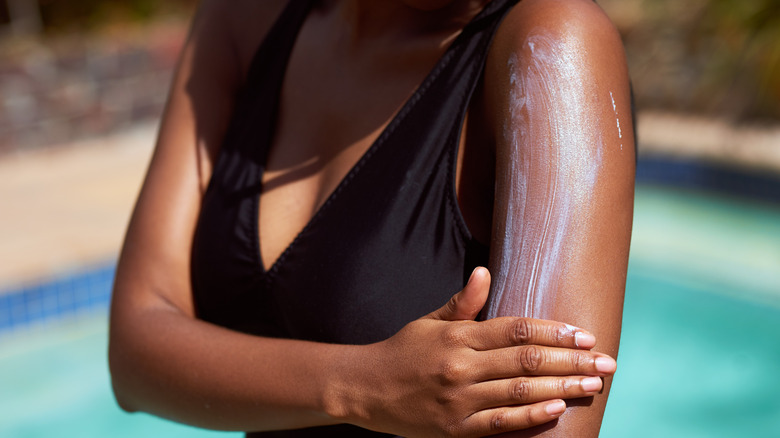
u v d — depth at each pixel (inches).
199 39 47.4
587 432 27.9
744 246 223.3
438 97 35.1
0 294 172.9
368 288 34.0
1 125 277.6
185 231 42.6
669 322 201.5
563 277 29.7
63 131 292.7
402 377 29.2
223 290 39.5
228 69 47.0
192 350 36.2
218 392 34.7
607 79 31.8
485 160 34.5
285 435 39.2
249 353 34.5
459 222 33.8
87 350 177.8
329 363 31.8
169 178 43.8
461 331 28.3
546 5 33.0
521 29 33.0
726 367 185.6
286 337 38.7
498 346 27.9
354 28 40.0
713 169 253.6
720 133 278.4
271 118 42.0
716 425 167.5
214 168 43.7
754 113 286.0
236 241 39.1
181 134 45.1
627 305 208.1
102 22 408.2
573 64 31.5
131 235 42.7
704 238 229.5
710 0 306.3
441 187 34.2
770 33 287.1
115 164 276.7
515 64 32.4
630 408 173.9
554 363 27.3
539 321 27.9
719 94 299.1
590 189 30.5
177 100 46.2
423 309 33.7
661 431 165.3
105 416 165.0
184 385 35.9
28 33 402.6
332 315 34.7
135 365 38.0
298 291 36.0
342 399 30.9
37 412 162.6
